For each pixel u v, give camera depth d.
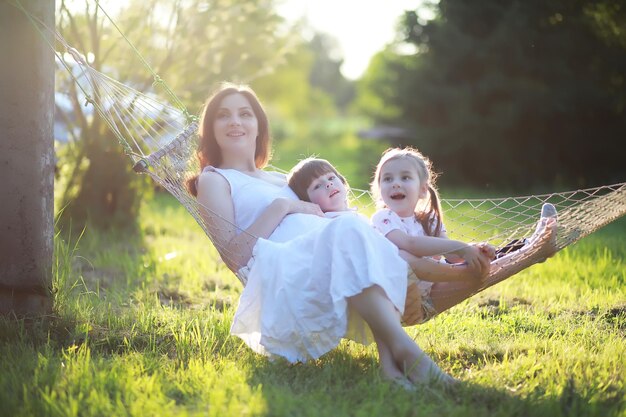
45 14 4.10
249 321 3.68
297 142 43.22
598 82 17.38
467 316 4.87
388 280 3.43
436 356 3.97
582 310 5.02
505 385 3.38
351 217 3.50
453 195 16.20
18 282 4.16
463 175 19.17
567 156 18.27
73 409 2.93
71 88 8.06
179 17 8.48
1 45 4.04
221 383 3.27
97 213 8.52
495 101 18.41
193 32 8.65
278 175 4.68
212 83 8.98
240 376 3.41
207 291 5.73
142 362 3.59
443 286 3.96
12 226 4.13
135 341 4.08
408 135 19.66
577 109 17.42
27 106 4.11
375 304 3.40
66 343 3.98
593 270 6.27
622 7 16.16
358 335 3.63
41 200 4.20
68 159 8.52
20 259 4.15
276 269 3.57
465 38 18.31
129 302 5.04
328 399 3.11
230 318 4.44
